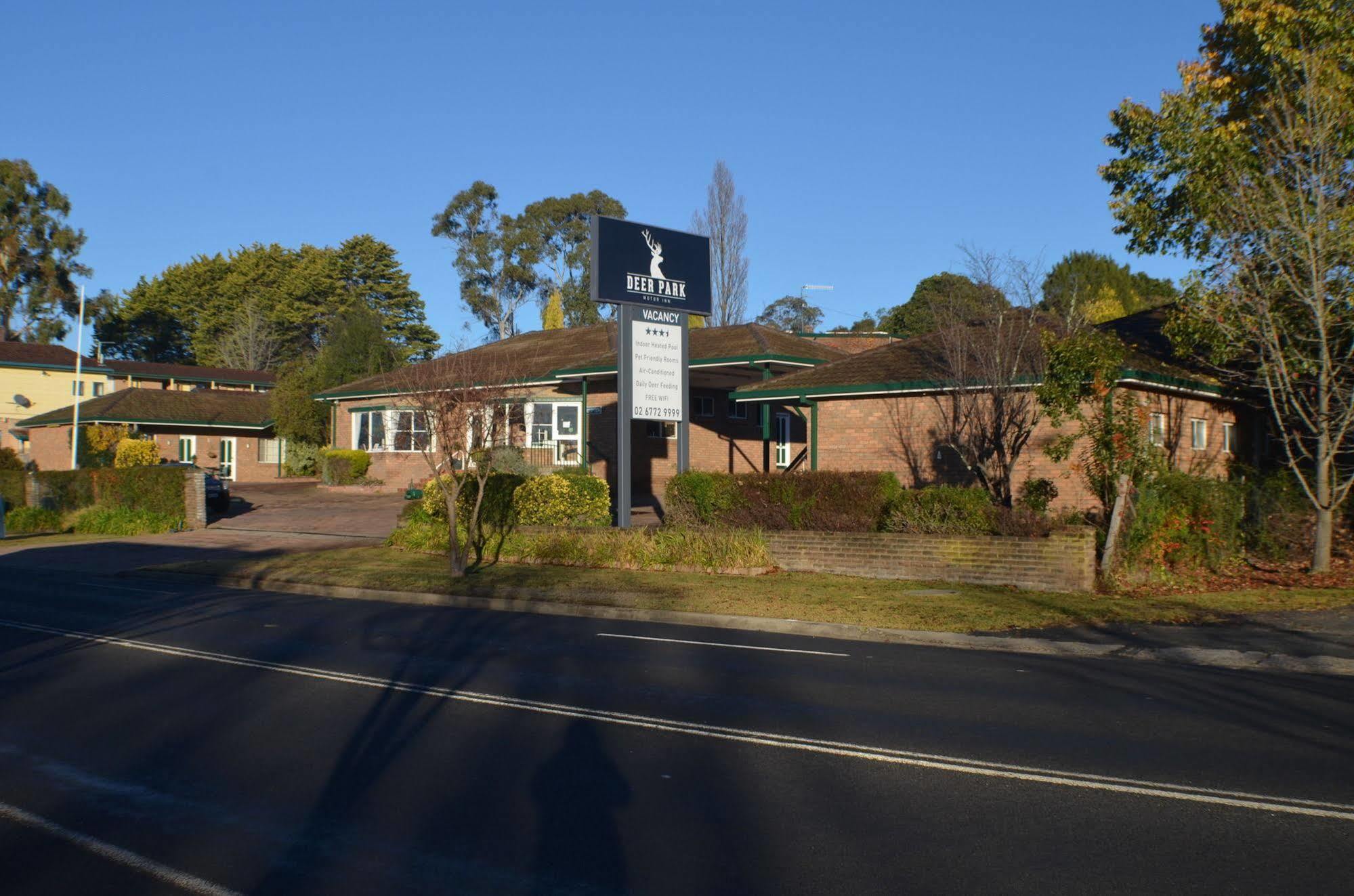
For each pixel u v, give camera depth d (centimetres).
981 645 1251
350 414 4209
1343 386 1780
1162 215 2281
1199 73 2147
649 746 776
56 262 7525
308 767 723
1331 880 513
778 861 545
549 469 3256
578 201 7056
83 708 903
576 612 1585
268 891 515
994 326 2248
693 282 2261
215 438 4831
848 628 1346
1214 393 2284
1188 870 527
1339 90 1866
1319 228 1658
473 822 609
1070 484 2117
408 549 2345
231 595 1805
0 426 5525
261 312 7638
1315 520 1817
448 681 1019
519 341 4478
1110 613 1389
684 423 2248
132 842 584
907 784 678
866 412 2442
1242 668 1100
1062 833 583
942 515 1816
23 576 2133
